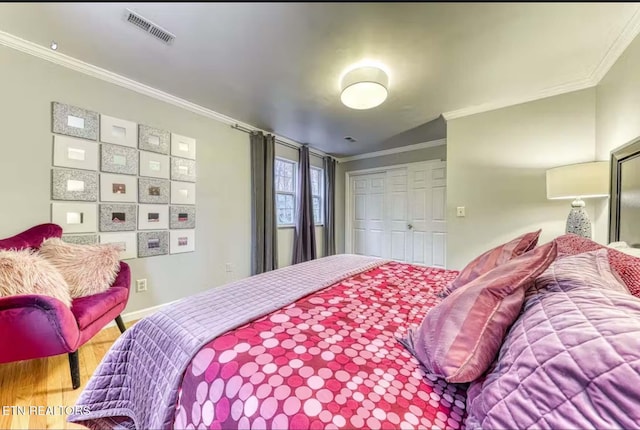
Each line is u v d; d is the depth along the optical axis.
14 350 1.33
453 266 2.96
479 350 0.70
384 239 4.84
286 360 0.77
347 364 0.77
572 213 2.07
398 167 4.61
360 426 0.58
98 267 1.89
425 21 1.59
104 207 2.23
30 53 1.88
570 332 0.56
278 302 1.19
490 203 2.77
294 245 4.23
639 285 0.85
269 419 0.62
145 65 2.10
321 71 2.15
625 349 0.48
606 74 2.08
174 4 1.47
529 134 2.57
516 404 0.54
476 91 2.46
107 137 2.24
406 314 1.13
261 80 2.31
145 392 0.93
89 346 1.96
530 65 2.04
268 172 3.64
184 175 2.79
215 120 3.10
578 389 0.49
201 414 0.73
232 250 3.29
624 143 1.77
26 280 1.44
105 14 1.56
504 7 1.48
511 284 0.78
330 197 4.97
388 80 2.26
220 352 0.81
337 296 1.31
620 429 0.43
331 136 3.93
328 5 1.47
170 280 2.69
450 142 3.00
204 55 1.95
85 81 2.13
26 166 1.88
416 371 0.77
